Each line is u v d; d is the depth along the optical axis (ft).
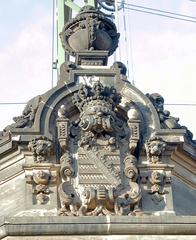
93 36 106.52
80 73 103.45
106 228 94.79
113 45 108.17
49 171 98.43
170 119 101.71
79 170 98.37
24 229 94.22
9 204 98.32
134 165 98.53
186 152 101.35
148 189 98.58
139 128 100.12
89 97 100.99
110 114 100.17
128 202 97.04
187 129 102.68
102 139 99.81
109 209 96.89
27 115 100.94
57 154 99.50
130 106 101.71
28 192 97.66
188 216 95.96
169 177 99.19
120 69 104.32
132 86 102.83
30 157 99.14
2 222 95.50
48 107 100.73
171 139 100.27
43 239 94.38
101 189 96.78
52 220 94.68
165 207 97.91
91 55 105.50
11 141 99.25
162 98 103.55
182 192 100.27
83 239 94.68
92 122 99.45
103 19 107.96
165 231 95.20
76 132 100.22
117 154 99.30
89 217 95.09
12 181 99.35
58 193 97.71
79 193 97.55
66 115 100.99
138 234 95.14
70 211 96.68
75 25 107.86
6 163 100.22
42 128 99.71
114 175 98.22
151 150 99.30
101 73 103.81
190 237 95.40
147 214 97.14
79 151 99.19
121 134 100.37
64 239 94.53
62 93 101.55
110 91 101.35
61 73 103.86
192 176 102.12
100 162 98.78
